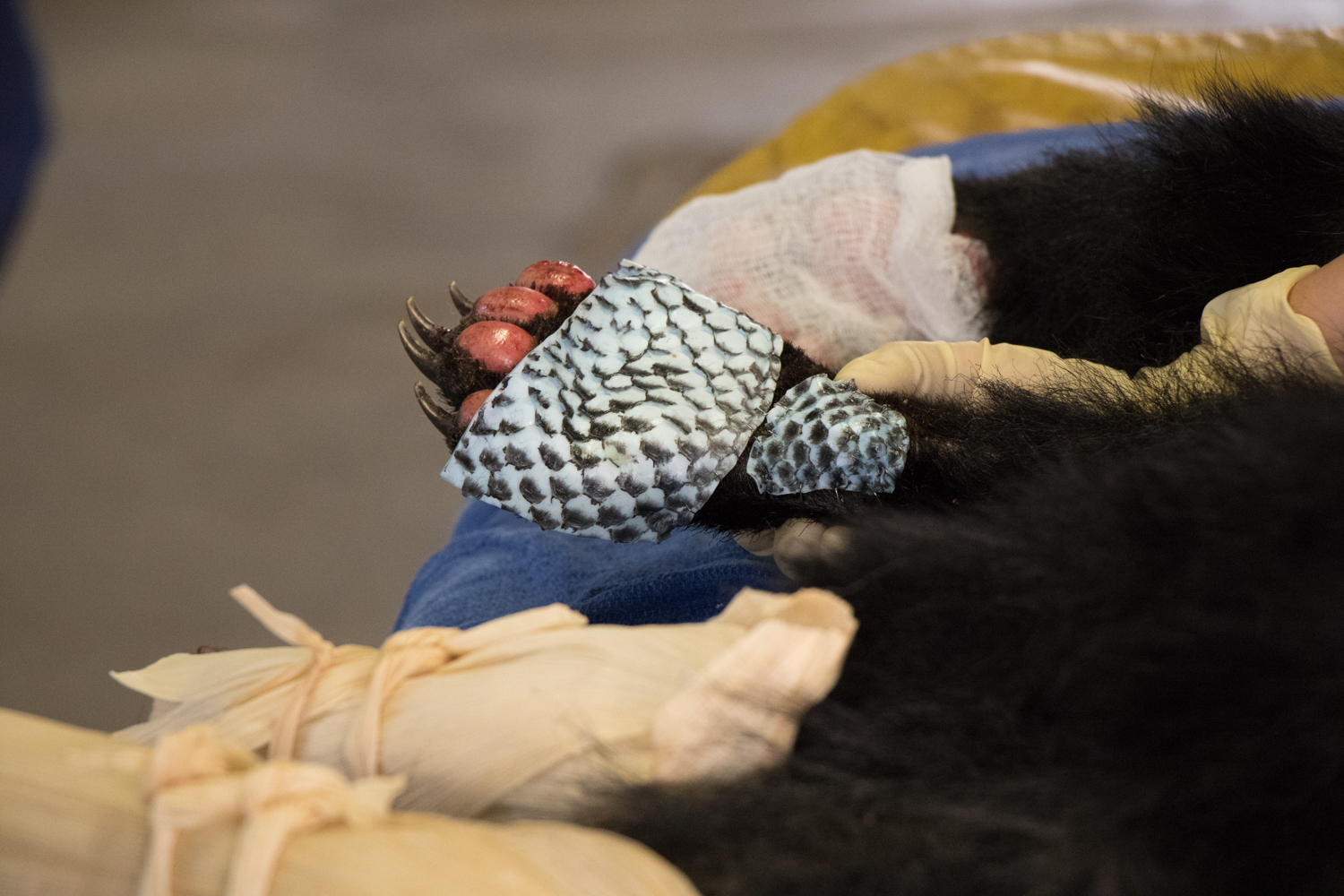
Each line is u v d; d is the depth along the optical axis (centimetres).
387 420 369
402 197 475
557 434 157
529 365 158
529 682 146
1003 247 186
